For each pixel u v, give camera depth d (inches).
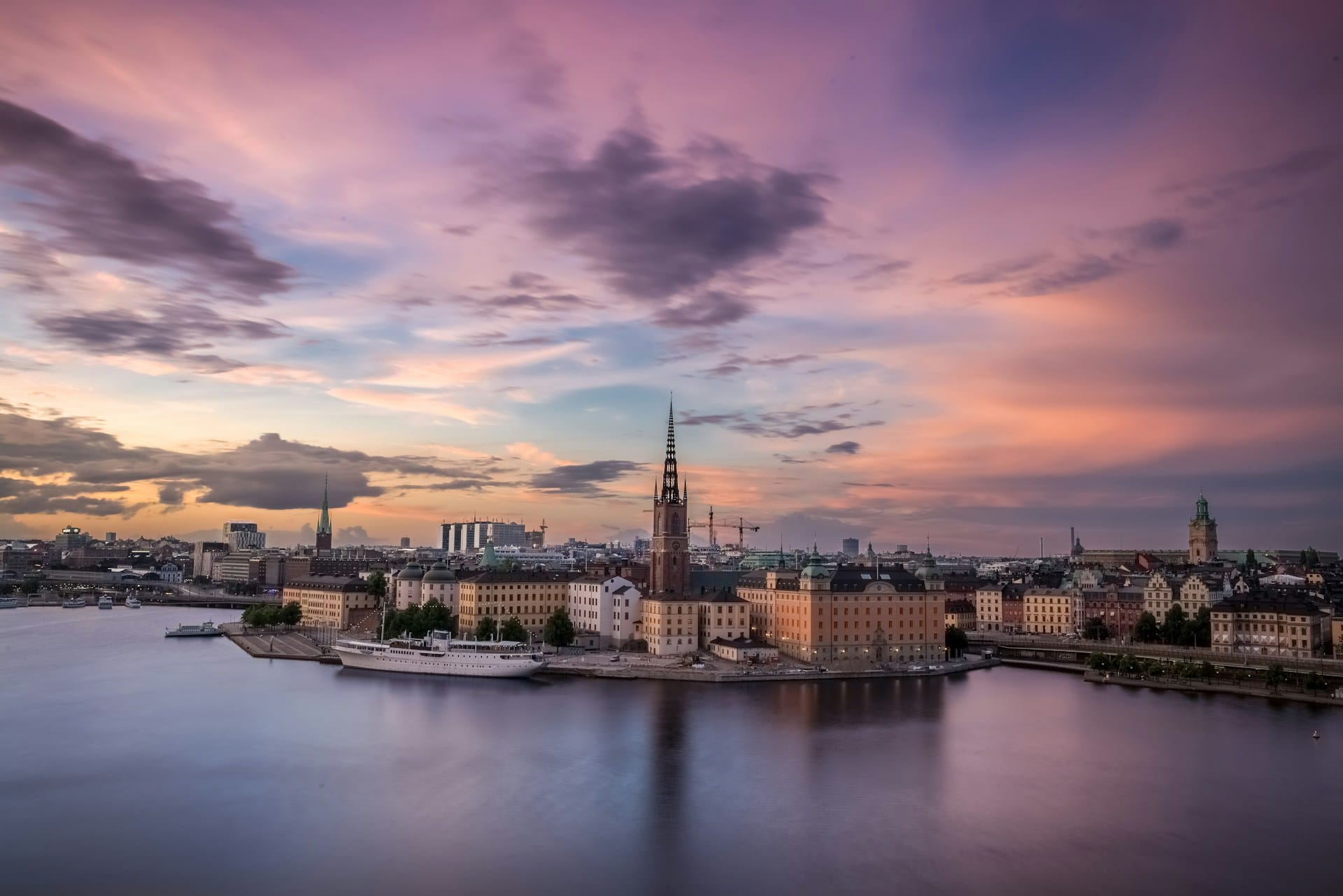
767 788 6796.3
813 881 5260.8
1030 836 5920.3
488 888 5118.1
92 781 6875.0
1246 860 5570.9
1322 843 5831.7
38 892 5036.9
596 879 5246.1
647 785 6835.6
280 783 6850.4
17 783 6820.9
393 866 5388.8
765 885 5201.8
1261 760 7642.7
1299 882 5295.3
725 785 6879.9
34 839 5748.0
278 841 5728.3
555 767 7293.3
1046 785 6919.3
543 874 5300.2
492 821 6087.6
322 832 5890.8
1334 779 7101.4
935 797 6653.5
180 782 6850.4
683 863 5467.5
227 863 5403.5
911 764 7480.3
